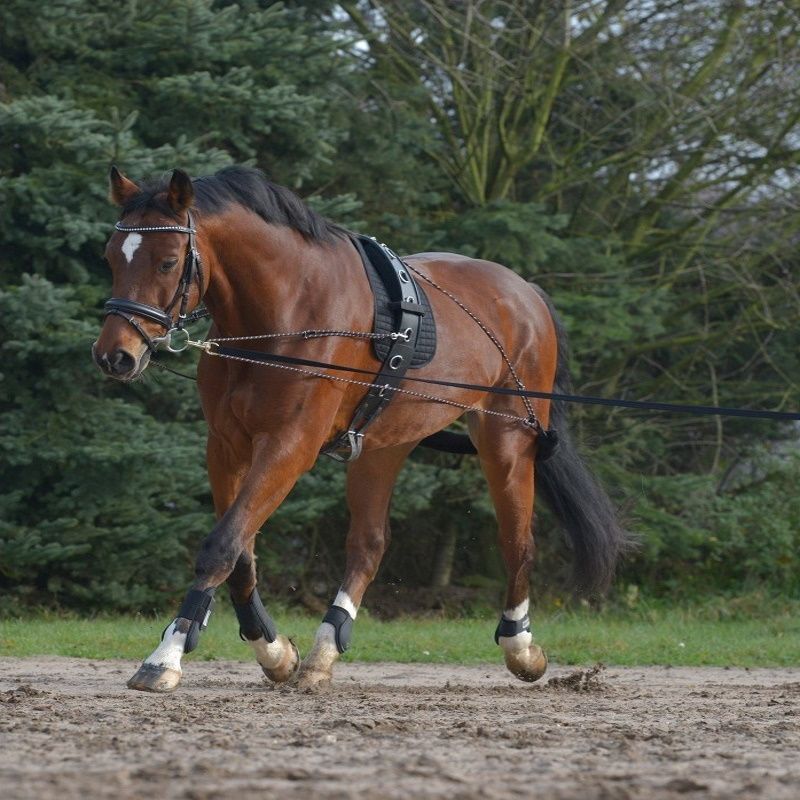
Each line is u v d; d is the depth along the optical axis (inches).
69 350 582.2
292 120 652.1
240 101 628.1
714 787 157.5
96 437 599.2
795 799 151.6
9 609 618.8
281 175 681.6
